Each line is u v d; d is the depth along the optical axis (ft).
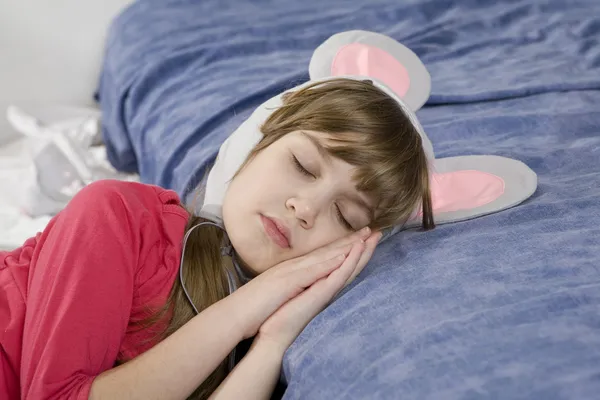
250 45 6.09
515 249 3.08
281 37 6.25
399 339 2.59
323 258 3.28
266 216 3.32
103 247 3.17
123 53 6.53
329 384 2.58
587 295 2.60
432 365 2.40
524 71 5.54
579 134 4.60
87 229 3.21
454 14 6.74
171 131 5.15
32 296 3.15
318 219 3.32
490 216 3.57
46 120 7.29
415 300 2.77
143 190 3.57
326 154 3.34
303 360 2.76
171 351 3.01
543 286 2.72
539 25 6.45
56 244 3.22
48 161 5.98
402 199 3.51
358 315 2.83
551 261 2.91
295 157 3.36
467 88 5.26
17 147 6.98
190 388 3.03
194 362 3.01
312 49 6.23
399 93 4.45
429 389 2.32
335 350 2.69
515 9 6.64
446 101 5.11
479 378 2.29
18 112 6.54
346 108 3.49
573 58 5.79
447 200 3.77
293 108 3.62
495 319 2.54
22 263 3.48
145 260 3.35
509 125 4.67
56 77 7.61
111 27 7.45
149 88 5.90
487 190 3.77
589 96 5.08
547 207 3.52
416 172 3.58
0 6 7.23
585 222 3.29
